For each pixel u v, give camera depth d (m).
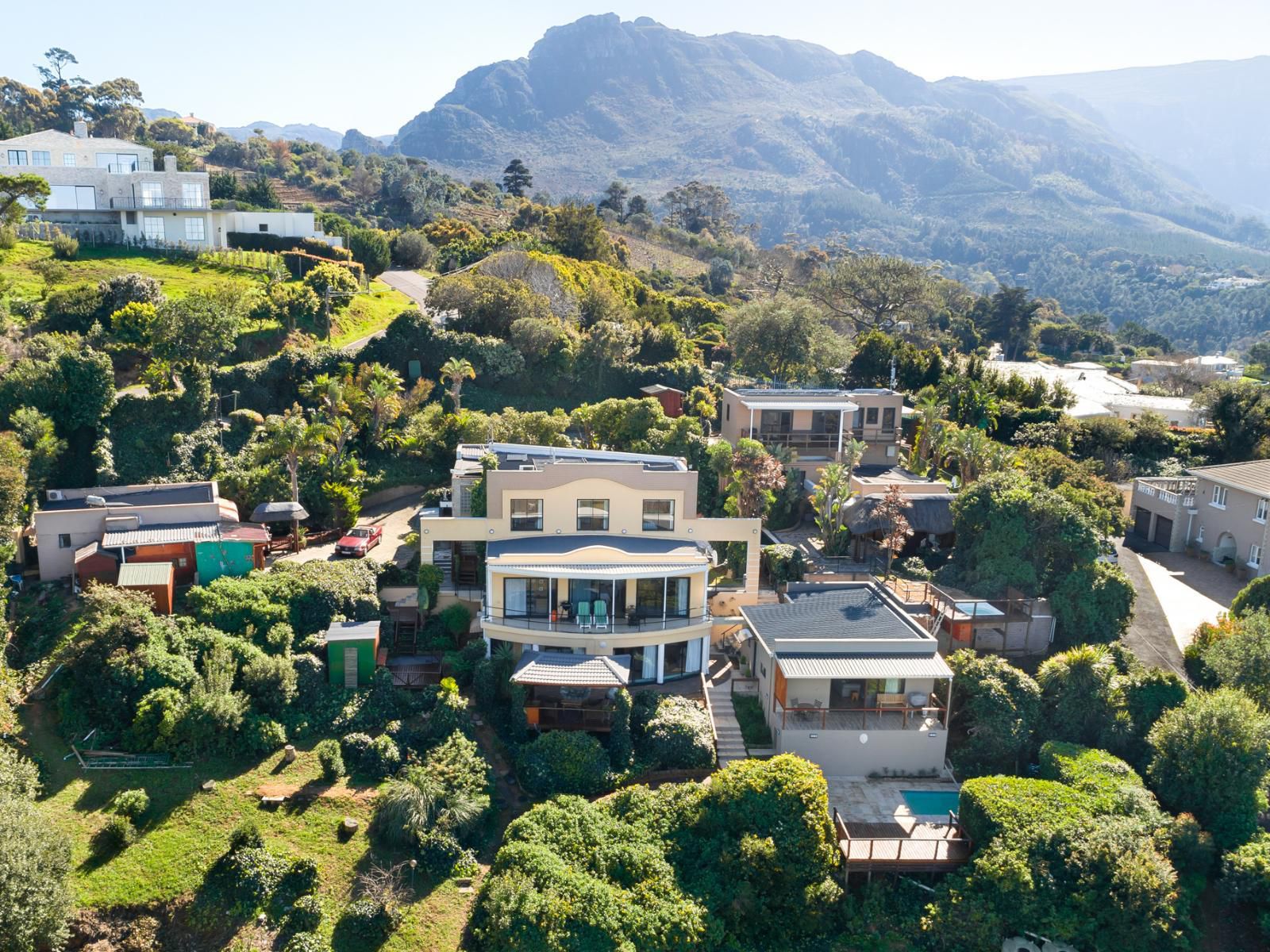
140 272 75.31
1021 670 41.38
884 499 50.25
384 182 174.75
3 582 39.59
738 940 31.03
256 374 59.97
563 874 29.48
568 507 44.00
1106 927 30.09
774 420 64.00
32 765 30.92
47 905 25.48
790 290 148.50
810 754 37.00
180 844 29.61
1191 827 32.53
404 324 69.69
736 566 48.47
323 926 28.23
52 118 152.75
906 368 82.25
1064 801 32.94
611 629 39.81
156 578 39.34
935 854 32.56
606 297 87.62
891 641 37.94
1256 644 39.69
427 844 31.00
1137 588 52.72
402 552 48.00
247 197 115.31
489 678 38.28
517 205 181.50
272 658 36.28
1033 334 166.88
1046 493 47.12
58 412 49.41
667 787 34.44
